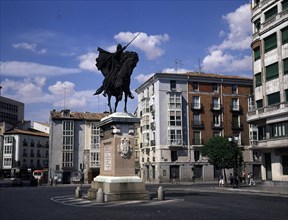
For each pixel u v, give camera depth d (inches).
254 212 550.0
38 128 3981.3
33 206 676.7
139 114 2746.1
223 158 1576.0
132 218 456.8
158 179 2284.7
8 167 3319.4
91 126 2534.5
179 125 2341.3
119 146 668.7
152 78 2429.9
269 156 1556.3
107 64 749.9
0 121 3725.4
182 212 521.7
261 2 1611.7
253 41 1646.2
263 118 1526.8
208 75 2506.2
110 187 650.2
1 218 495.8
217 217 477.4
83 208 578.9
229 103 2482.8
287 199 866.8
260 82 1610.5
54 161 2429.9
